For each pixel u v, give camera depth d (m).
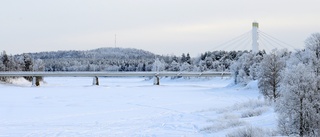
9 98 74.81
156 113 44.72
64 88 119.44
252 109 36.00
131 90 106.81
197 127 28.89
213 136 22.03
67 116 41.94
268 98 44.31
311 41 23.73
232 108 41.22
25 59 179.25
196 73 147.25
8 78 152.25
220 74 148.38
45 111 48.28
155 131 27.89
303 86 16.22
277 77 45.50
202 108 50.19
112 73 145.88
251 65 100.12
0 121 37.03
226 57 192.25
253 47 142.25
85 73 144.00
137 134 26.72
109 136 26.34
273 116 26.33
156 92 95.50
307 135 15.98
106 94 88.12
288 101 16.47
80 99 71.94
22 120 37.97
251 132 18.03
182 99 70.31
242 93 82.88
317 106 16.14
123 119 38.22
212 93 88.00
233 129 23.33
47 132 28.97
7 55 167.38
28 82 160.38
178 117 38.25
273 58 46.66
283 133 16.81
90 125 33.22
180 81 172.00
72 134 27.80
